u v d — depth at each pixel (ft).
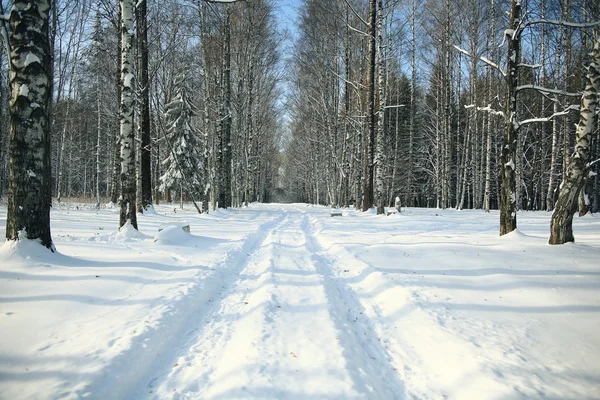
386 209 67.77
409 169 120.47
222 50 69.51
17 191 18.78
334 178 93.50
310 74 87.76
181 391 9.93
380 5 54.80
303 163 150.92
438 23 78.64
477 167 89.10
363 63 73.51
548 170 100.83
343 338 12.71
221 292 18.97
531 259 22.07
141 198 51.44
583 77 49.67
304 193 206.28
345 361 11.01
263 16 77.05
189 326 14.51
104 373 9.87
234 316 15.47
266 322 13.91
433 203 143.43
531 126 95.30
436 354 11.78
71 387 9.11
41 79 19.08
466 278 19.22
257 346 11.88
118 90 56.08
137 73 49.32
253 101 101.14
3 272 16.84
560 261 21.30
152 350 11.83
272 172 217.97
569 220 25.44
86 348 11.10
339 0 71.31
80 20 62.69
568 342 12.01
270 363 10.80
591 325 13.19
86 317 13.53
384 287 18.44
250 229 42.78
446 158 81.00
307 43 84.84
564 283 17.40
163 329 13.19
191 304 16.22
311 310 15.43
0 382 9.14
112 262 21.31
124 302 15.39
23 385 9.06
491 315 14.42
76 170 139.13
